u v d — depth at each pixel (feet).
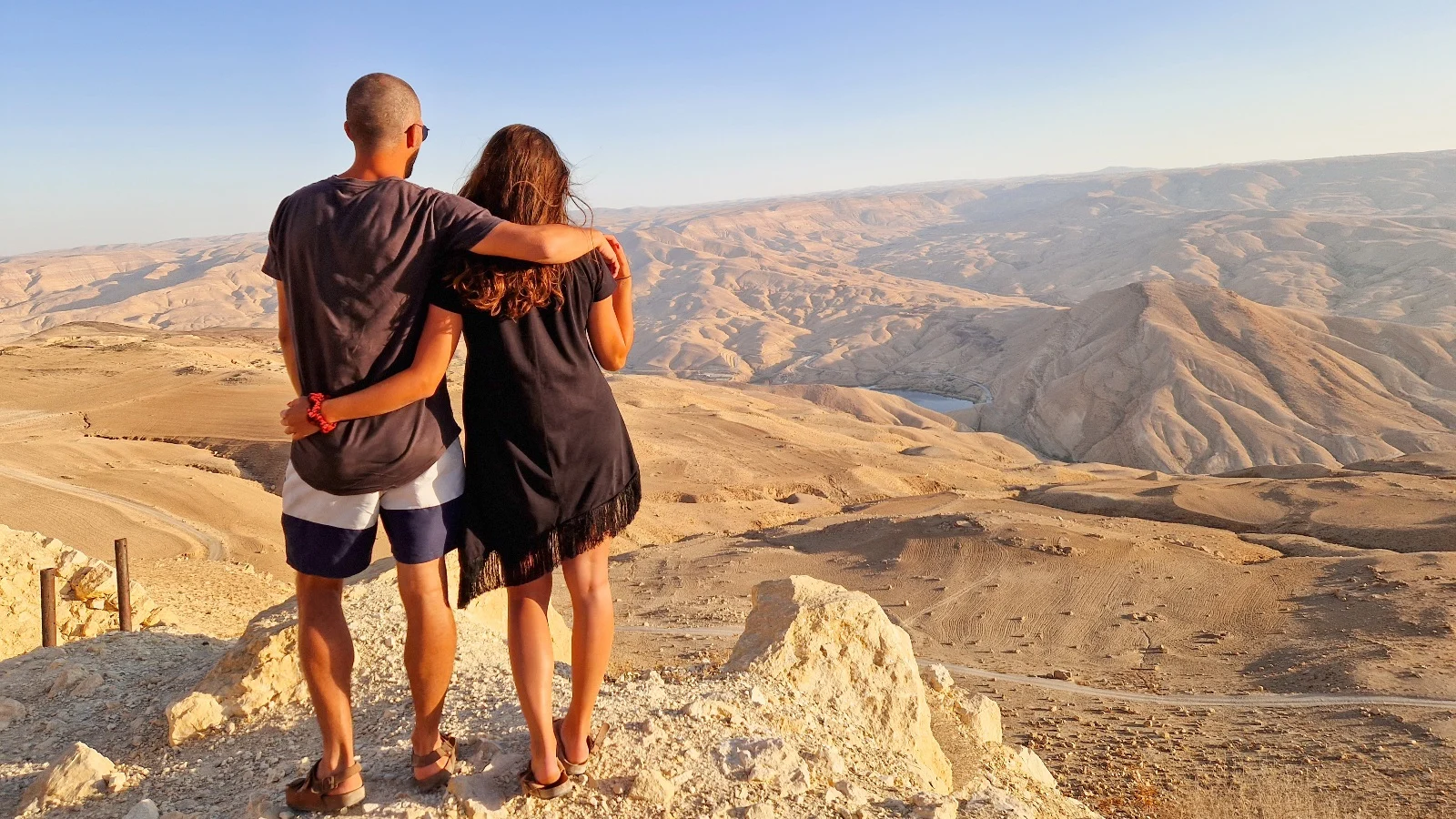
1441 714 102.73
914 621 169.37
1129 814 73.46
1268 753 90.43
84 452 245.65
